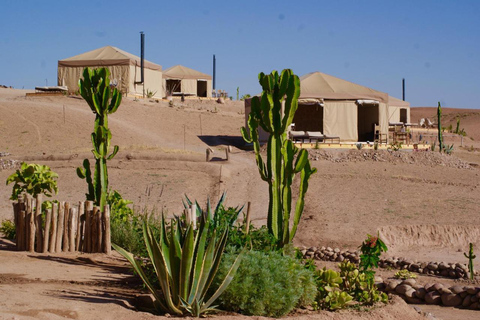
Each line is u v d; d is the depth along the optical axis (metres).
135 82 45.94
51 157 27.72
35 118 36.75
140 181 24.19
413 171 26.62
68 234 12.45
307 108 37.69
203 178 24.88
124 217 13.80
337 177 25.14
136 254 12.34
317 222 18.80
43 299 7.43
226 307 7.94
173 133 37.28
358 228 18.03
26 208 12.27
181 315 7.51
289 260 8.49
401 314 8.88
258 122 10.47
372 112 35.47
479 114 81.38
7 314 6.18
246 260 8.05
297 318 7.81
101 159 13.27
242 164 27.58
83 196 21.95
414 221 18.86
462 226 18.41
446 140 46.53
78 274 10.00
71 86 45.88
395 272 15.03
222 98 54.06
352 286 9.62
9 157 28.06
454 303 12.16
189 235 7.25
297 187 23.67
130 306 7.72
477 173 27.38
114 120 37.53
